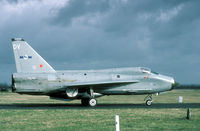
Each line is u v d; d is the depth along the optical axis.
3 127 17.42
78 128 16.92
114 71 33.88
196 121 19.33
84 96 32.88
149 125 17.78
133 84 33.69
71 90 32.12
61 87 32.22
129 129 16.48
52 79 32.16
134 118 20.67
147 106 30.80
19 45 32.78
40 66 32.94
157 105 32.53
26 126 17.75
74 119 20.41
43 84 32.00
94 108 28.12
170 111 24.80
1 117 21.45
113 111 24.86
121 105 32.81
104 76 33.31
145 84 33.91
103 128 16.84
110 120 19.91
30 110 25.88
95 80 32.94
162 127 17.09
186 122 18.89
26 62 32.72
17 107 29.89
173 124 18.12
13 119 20.53
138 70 33.91
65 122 19.16
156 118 20.66
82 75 33.09
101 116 21.81
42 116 21.91
